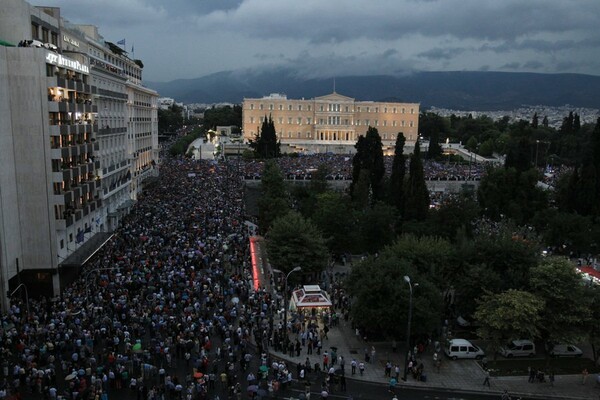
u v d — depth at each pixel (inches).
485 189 3966.5
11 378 1571.1
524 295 1819.6
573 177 3484.3
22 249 2293.3
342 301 2383.1
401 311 1859.0
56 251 2314.2
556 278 1820.9
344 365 1839.3
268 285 2561.5
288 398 1573.6
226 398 1549.0
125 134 4030.5
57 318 1876.2
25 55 2215.8
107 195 3230.8
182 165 6422.2
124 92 4035.4
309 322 2084.2
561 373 1830.7
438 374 1803.6
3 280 2133.4
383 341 2048.5
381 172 4050.2
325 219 3051.2
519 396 1664.6
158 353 1708.9
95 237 2787.9
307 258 2566.4
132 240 2918.3
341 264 3061.0
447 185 5497.1
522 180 3818.9
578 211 3427.7
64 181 2412.6
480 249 2203.5
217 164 6555.1
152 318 1900.8
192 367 1708.9
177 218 3472.0
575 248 3080.7
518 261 2103.8
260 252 2834.6
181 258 2576.3
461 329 2166.6
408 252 2306.8
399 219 3312.0
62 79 2396.7
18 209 2272.4
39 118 2257.6
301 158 7426.2
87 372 1558.8
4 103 2172.7
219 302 2160.4
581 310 1769.2
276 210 3412.9
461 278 2111.2
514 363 1903.3
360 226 3100.4
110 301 2050.9
